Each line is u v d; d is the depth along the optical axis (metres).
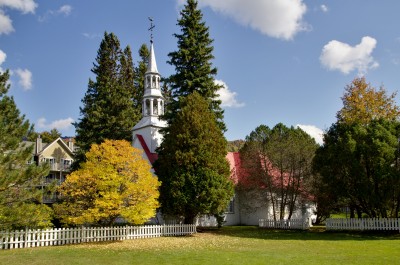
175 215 30.45
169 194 29.22
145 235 26.86
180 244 22.06
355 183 27.73
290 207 36.34
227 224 40.03
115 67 59.53
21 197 18.67
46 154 58.78
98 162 24.48
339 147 28.30
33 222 18.83
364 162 27.50
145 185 24.69
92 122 45.50
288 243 22.28
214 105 36.59
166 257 16.17
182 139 30.58
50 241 21.80
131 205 24.55
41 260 15.43
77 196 23.62
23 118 20.17
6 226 18.66
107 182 23.03
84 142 45.38
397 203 27.73
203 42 37.50
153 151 40.97
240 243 22.47
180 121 31.44
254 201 40.34
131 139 47.25
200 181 29.08
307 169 35.19
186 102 32.56
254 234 29.33
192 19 37.16
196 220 36.78
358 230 29.36
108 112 46.66
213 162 30.16
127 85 61.38
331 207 31.47
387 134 26.92
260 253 17.36
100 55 57.56
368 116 36.88
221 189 29.33
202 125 31.12
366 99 37.56
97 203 22.69
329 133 31.03
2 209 17.62
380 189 26.59
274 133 39.06
